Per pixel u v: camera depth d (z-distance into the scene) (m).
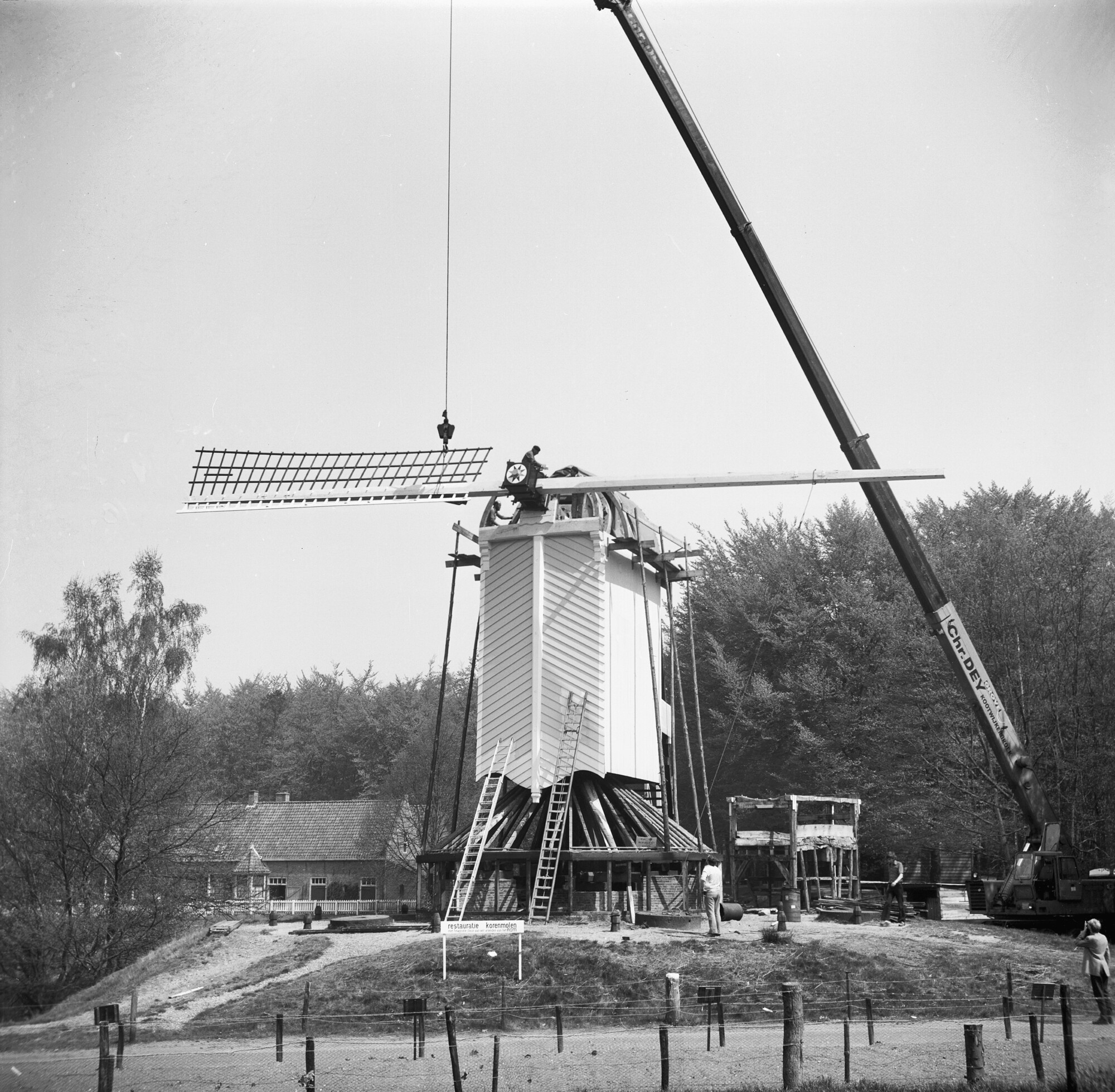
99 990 27.50
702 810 63.56
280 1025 19.91
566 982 24.31
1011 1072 17.98
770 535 66.00
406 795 60.03
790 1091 16.84
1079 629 45.47
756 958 25.31
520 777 32.97
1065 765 44.69
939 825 48.19
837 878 38.91
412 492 34.31
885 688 52.84
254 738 98.81
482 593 34.53
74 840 35.91
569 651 33.06
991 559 47.75
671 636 36.28
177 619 41.22
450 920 30.05
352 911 52.41
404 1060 19.78
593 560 33.31
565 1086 17.56
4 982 31.38
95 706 38.44
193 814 38.28
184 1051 21.22
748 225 32.66
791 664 60.69
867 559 61.44
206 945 29.70
